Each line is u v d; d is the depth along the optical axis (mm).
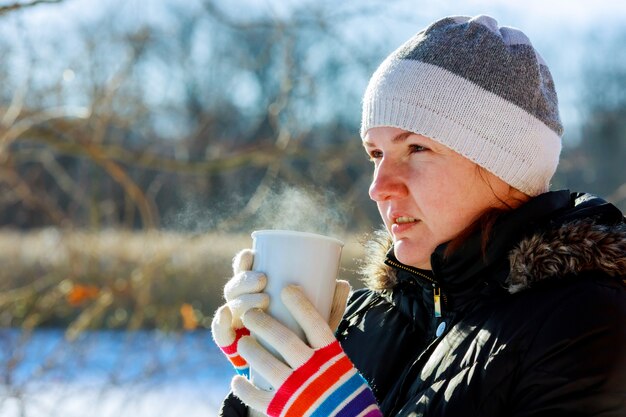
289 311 2254
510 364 2102
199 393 8992
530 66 2422
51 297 9031
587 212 2301
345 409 2131
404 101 2377
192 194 14016
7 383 7793
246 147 11414
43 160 10531
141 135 11398
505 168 2354
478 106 2338
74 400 8492
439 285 2385
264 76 13453
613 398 2020
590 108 23250
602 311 2078
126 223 10352
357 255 9812
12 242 11773
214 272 10391
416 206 2377
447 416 2123
